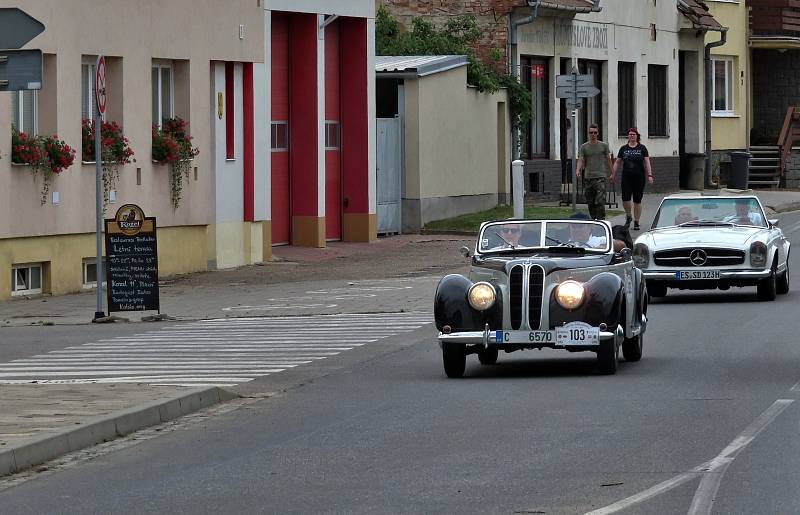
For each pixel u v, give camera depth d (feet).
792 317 145.89
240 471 75.56
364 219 249.34
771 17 396.78
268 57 221.25
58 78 179.83
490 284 108.88
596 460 74.64
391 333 140.77
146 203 196.24
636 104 347.77
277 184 236.63
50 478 75.56
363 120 248.93
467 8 299.38
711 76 380.37
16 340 140.26
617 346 109.60
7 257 173.78
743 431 81.66
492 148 289.74
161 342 137.08
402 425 88.28
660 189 358.64
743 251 161.07
